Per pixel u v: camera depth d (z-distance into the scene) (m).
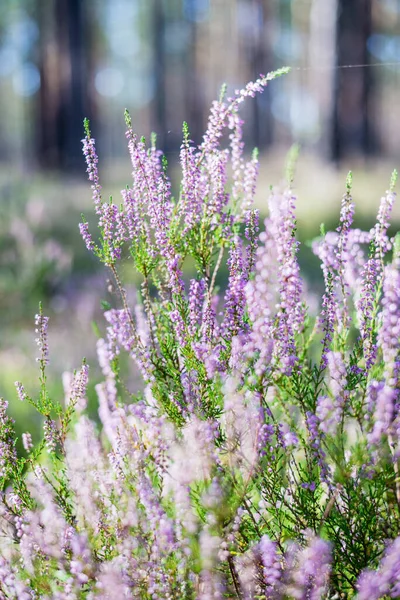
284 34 28.45
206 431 1.87
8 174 16.14
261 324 1.86
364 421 1.95
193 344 1.99
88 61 22.34
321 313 2.10
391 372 1.80
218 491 1.80
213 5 31.45
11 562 2.12
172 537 1.82
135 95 46.94
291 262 1.92
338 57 15.40
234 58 27.14
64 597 1.88
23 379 4.92
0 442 2.07
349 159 15.59
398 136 38.19
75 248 9.12
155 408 2.10
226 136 15.50
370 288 2.00
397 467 1.92
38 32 18.80
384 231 1.97
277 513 1.96
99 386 2.46
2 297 7.35
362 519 1.94
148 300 2.12
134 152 2.07
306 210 10.77
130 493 2.02
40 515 2.05
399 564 1.69
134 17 34.81
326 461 2.06
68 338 5.87
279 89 32.03
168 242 2.06
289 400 2.06
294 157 1.93
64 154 18.31
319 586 1.79
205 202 2.12
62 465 2.29
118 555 1.99
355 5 15.38
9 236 9.05
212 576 1.86
